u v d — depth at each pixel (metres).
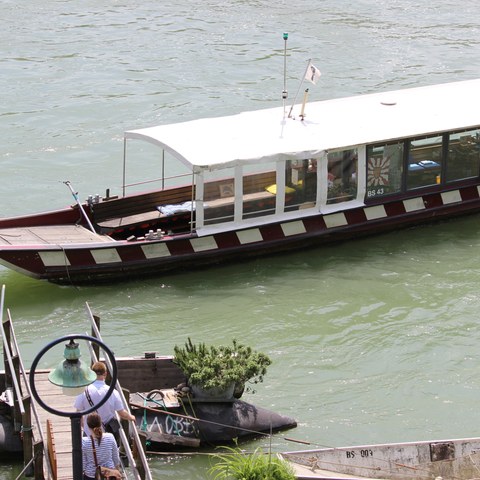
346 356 49.75
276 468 35.94
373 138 61.91
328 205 62.09
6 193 71.62
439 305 55.44
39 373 42.34
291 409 44.69
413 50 108.94
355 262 60.88
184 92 94.31
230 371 41.28
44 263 55.62
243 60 104.25
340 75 100.25
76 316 54.09
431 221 65.94
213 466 39.91
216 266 59.97
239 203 59.38
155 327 53.09
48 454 35.16
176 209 61.53
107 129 84.69
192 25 117.69
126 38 111.94
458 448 38.94
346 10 126.31
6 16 120.38
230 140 60.44
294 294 56.84
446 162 65.19
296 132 62.09
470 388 46.75
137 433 36.06
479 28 118.44
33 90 93.75
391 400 45.72
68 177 74.75
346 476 37.62
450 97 68.62
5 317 53.59
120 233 60.47
